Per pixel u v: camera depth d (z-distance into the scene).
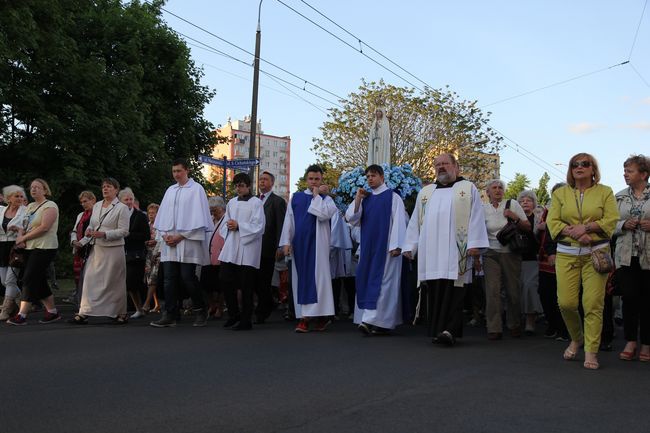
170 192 8.16
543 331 8.65
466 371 5.20
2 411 3.83
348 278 10.21
